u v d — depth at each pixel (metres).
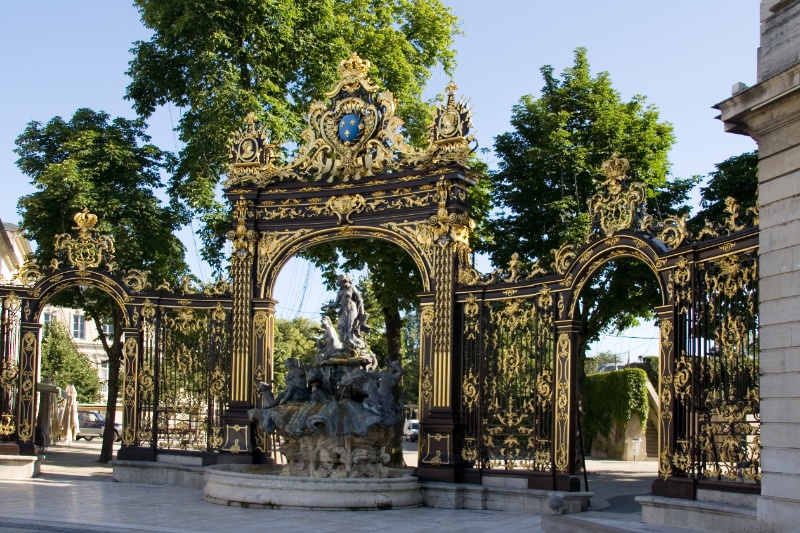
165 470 22.16
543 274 19.47
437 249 20.58
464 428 19.95
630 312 26.17
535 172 26.25
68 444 38.75
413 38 30.77
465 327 20.20
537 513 18.14
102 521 15.62
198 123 26.83
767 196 12.76
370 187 21.36
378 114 21.44
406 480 18.91
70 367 52.19
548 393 18.72
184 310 22.55
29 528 14.79
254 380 21.84
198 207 26.38
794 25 12.45
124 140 28.02
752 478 14.09
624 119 26.39
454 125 20.52
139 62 27.42
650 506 15.24
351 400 19.47
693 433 15.22
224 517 16.53
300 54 27.67
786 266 12.31
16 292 22.69
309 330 63.06
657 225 16.77
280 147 26.56
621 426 37.81
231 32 26.86
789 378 12.09
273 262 22.17
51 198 26.64
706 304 15.44
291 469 19.67
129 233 26.88
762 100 12.39
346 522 16.25
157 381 22.41
